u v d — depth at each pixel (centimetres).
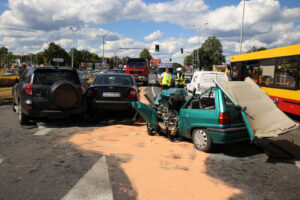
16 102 898
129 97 866
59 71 787
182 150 558
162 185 375
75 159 478
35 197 330
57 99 731
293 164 480
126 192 350
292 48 1014
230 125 524
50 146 562
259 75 1305
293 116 1141
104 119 912
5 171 414
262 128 515
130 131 732
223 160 497
